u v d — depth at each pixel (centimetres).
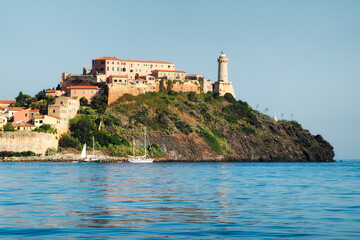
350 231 5391
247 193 9244
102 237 5034
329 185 11438
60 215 6344
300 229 5491
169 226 5634
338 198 8444
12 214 6388
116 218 6147
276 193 9294
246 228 5541
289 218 6222
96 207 7081
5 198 8006
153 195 8725
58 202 7581
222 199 8194
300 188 10488
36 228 5475
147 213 6562
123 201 7806
